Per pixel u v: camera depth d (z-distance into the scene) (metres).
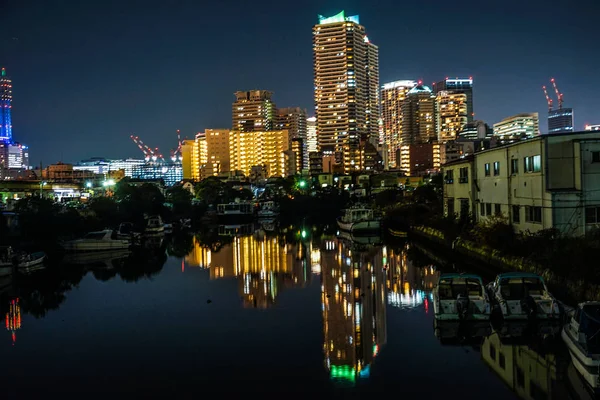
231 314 31.92
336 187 160.12
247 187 177.00
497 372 21.88
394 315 31.00
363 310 32.31
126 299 36.62
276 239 78.38
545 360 22.98
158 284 42.19
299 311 32.47
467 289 29.67
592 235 33.34
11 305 35.47
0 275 43.97
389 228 87.81
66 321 30.89
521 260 35.81
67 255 61.16
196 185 165.50
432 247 59.72
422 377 21.53
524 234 40.69
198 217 122.06
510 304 27.00
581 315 20.83
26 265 48.12
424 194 94.75
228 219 114.62
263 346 25.69
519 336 26.33
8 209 91.06
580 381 20.23
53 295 38.44
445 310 27.48
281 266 50.88
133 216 93.88
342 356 24.03
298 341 26.36
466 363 22.97
